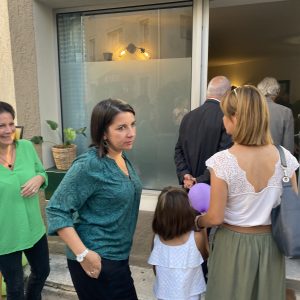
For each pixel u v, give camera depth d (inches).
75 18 118.4
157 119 114.3
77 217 56.6
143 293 98.9
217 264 58.6
